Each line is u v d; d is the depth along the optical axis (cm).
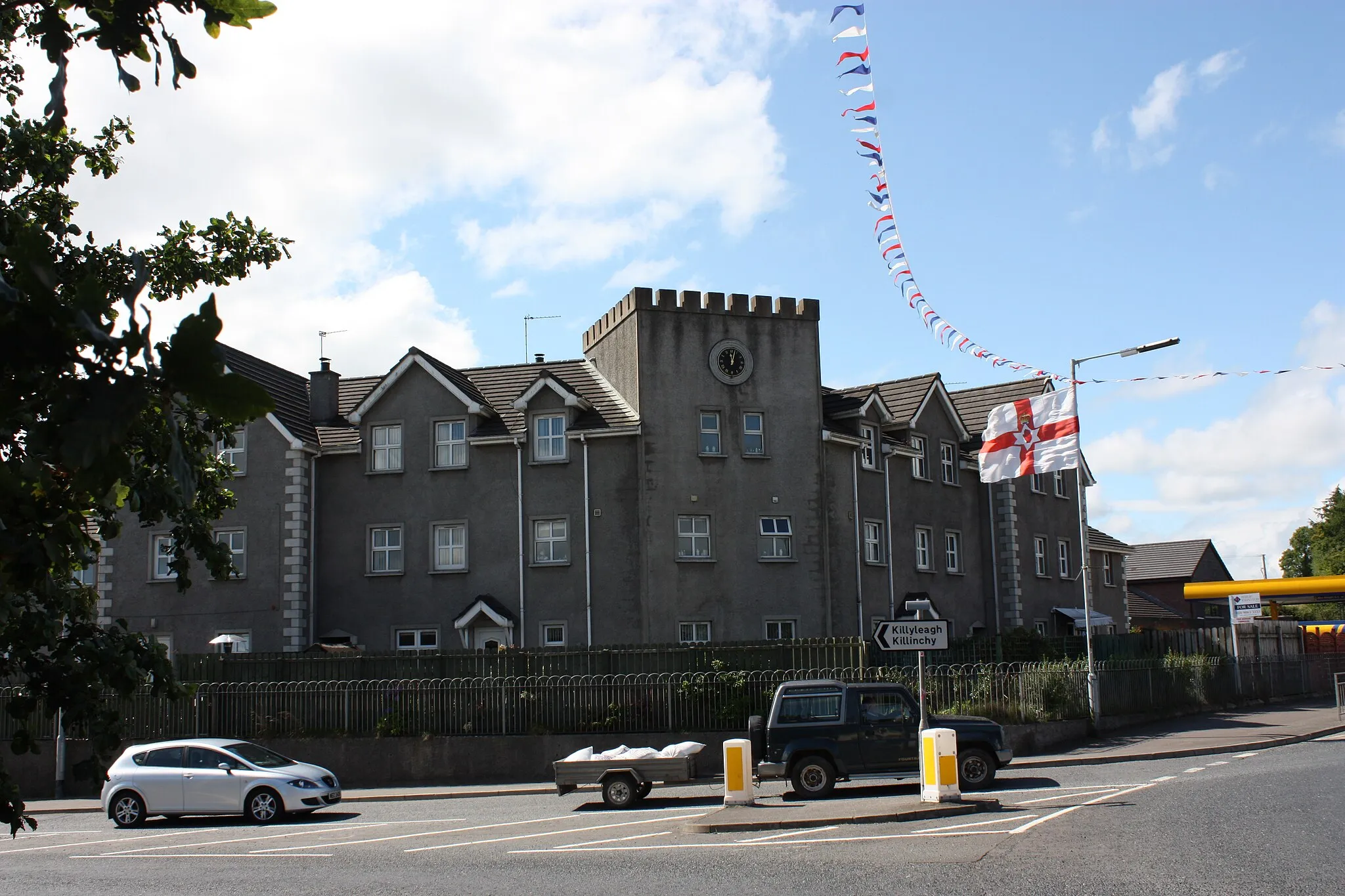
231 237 1126
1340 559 7988
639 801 2091
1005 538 4247
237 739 2478
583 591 3378
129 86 369
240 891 1339
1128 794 1823
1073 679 2825
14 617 487
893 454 3903
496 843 1675
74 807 2466
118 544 3491
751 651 2692
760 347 3544
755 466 3475
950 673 2734
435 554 3494
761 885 1209
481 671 2727
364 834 1880
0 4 371
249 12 372
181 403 329
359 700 2720
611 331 3659
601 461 3431
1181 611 7556
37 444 280
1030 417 2958
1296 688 4056
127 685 523
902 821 1650
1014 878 1173
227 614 3425
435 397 3559
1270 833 1391
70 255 779
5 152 802
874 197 2766
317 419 3716
